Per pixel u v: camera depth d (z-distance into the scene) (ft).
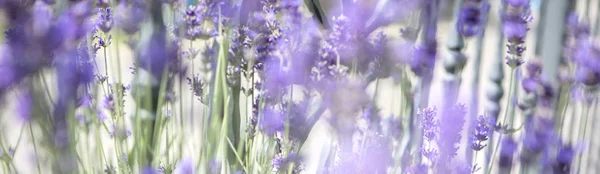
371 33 2.99
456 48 3.44
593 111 3.36
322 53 3.01
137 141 3.30
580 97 3.32
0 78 2.59
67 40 2.68
